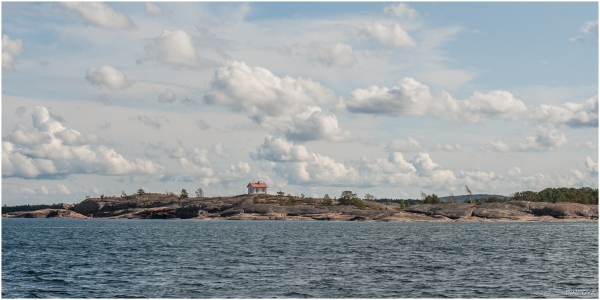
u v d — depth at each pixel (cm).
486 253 6838
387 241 9244
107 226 17962
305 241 9231
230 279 4594
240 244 8462
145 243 8756
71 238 10331
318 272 5000
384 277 4712
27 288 4269
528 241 9138
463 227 15862
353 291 4072
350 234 11781
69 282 4512
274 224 19788
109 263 5725
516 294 3991
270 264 5612
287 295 3928
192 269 5209
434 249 7475
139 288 4219
